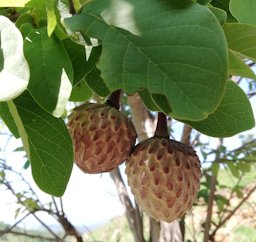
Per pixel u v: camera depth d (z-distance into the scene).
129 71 0.24
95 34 0.26
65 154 0.32
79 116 0.36
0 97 0.23
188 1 0.26
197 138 0.78
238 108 0.34
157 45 0.25
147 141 0.36
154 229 0.71
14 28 0.25
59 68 0.27
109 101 0.37
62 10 0.29
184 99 0.23
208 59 0.24
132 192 0.36
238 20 0.33
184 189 0.35
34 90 0.27
